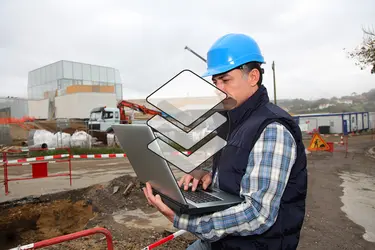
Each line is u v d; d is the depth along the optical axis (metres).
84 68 37.94
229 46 1.43
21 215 5.91
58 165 11.74
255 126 1.29
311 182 8.52
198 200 1.29
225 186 1.39
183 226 1.25
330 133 34.34
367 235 4.59
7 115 25.55
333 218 5.34
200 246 1.76
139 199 6.25
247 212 1.18
